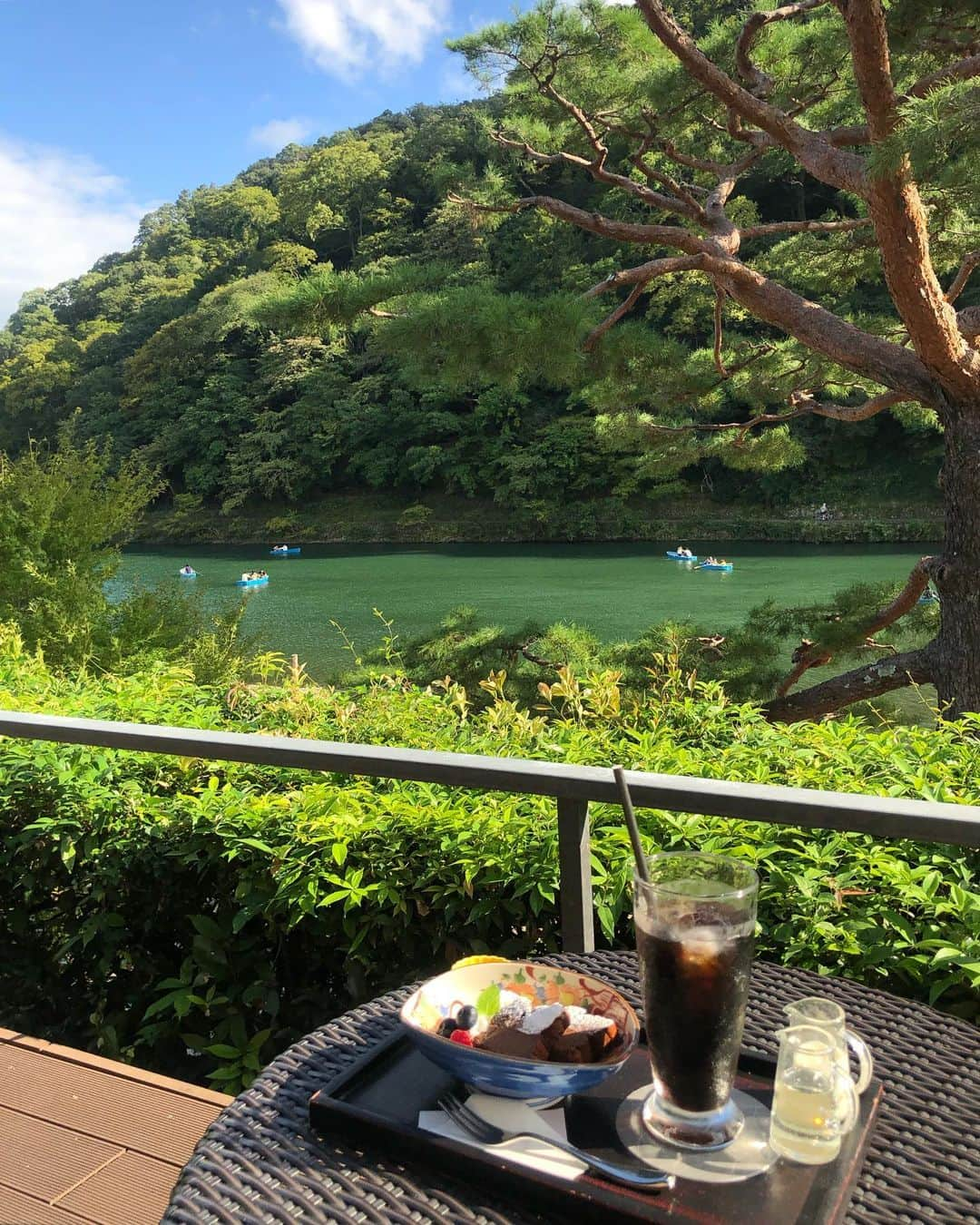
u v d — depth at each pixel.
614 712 2.53
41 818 1.88
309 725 2.60
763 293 5.84
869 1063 0.79
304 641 19.27
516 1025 0.80
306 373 43.16
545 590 24.98
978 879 1.47
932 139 3.31
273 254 50.75
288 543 40.62
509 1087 0.76
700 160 7.40
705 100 6.69
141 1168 1.23
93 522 8.17
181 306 54.41
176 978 1.79
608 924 1.38
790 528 34.22
